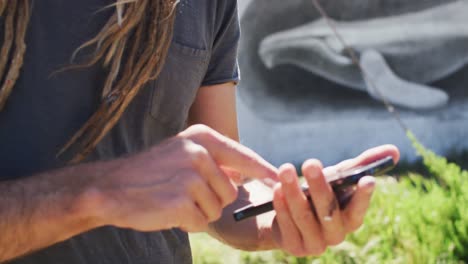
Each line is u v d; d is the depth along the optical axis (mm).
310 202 1150
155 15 1304
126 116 1378
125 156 1104
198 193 1056
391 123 7566
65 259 1286
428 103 7566
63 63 1278
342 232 1168
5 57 1201
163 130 1479
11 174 1245
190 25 1476
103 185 1062
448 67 7516
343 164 1201
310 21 7566
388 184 4508
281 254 3828
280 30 7590
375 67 7547
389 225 3805
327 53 7574
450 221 3697
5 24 1196
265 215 1507
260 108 7703
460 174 4395
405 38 7492
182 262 1574
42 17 1268
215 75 1646
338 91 7633
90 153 1303
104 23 1310
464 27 7445
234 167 1153
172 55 1438
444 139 7531
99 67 1304
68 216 1058
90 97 1305
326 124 7676
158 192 1040
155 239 1448
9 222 1066
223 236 1561
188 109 1526
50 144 1271
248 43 7613
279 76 7656
